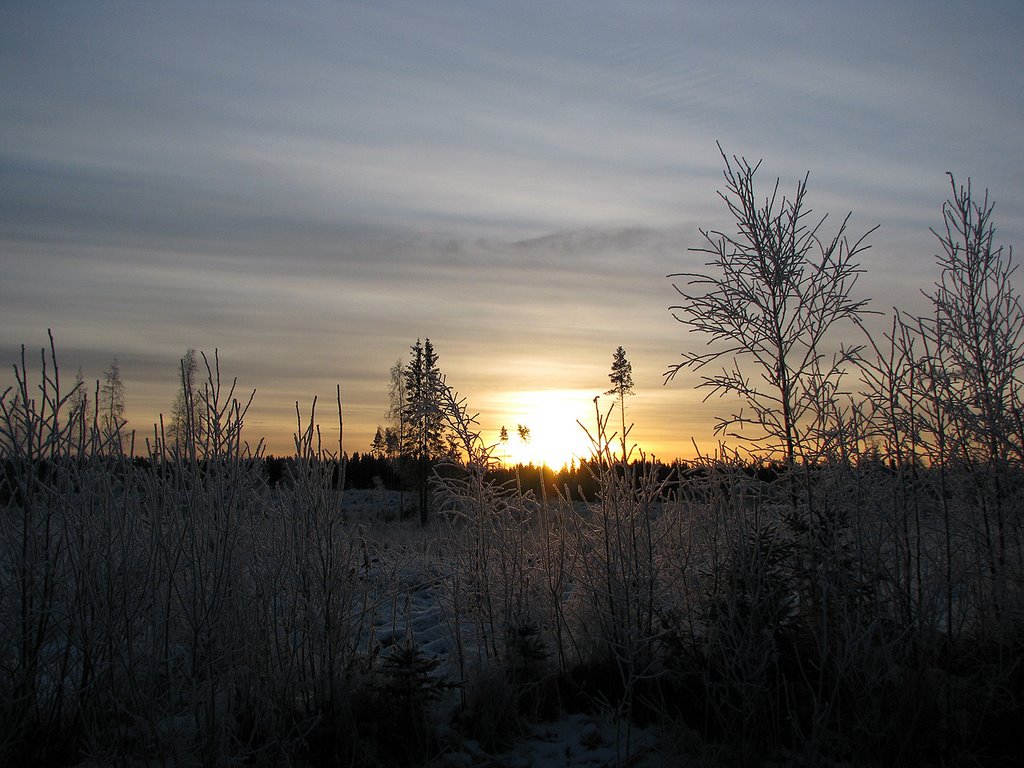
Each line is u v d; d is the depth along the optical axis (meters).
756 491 6.19
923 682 5.41
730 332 6.54
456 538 7.13
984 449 6.25
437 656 7.02
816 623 5.78
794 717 5.26
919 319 6.39
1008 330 6.35
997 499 6.09
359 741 5.15
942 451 6.22
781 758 5.30
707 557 6.54
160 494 5.50
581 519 6.87
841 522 5.92
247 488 5.71
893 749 5.14
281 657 5.51
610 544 6.43
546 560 6.98
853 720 5.43
